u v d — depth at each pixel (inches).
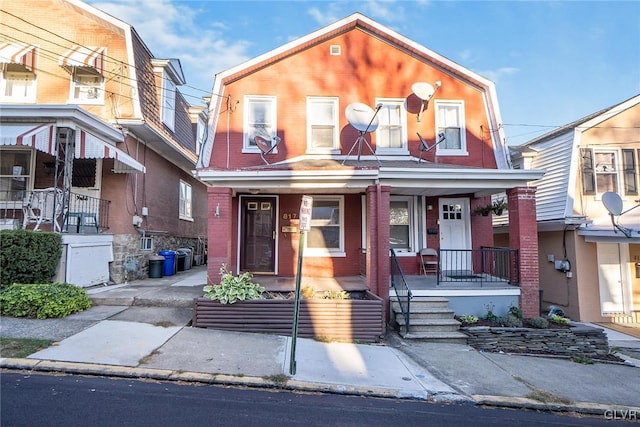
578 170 431.8
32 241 270.1
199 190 708.7
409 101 407.2
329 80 403.2
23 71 402.3
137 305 289.9
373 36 410.9
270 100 398.3
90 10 401.7
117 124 393.7
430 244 400.2
